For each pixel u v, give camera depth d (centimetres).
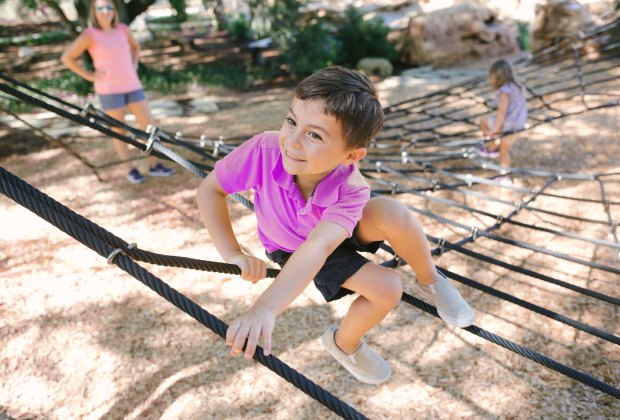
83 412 287
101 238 104
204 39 1670
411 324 350
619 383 296
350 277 151
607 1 1241
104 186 559
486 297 374
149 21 2097
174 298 103
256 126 776
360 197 135
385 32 1227
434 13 1225
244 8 2147
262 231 162
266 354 102
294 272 118
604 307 360
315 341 338
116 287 388
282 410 289
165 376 312
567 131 712
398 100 930
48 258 423
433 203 520
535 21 1204
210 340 339
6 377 308
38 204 97
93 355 325
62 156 648
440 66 1205
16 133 723
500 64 549
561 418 276
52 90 923
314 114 118
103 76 495
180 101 938
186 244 448
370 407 288
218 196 154
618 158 616
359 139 123
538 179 573
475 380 304
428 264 166
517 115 549
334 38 1221
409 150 674
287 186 141
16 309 362
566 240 446
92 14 484
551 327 342
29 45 1497
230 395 299
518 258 420
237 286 393
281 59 1136
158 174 579
